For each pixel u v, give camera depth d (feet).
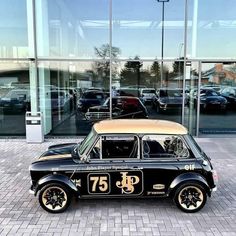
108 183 16.97
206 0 37.45
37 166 17.15
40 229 15.40
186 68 38.37
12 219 16.47
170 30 37.78
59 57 38.06
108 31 37.83
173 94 38.63
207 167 17.12
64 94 38.58
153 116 38.86
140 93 38.68
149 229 15.37
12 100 37.86
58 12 37.63
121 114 38.96
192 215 16.89
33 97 37.91
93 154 17.15
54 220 16.31
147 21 37.68
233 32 38.19
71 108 38.63
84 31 37.83
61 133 38.93
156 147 17.28
